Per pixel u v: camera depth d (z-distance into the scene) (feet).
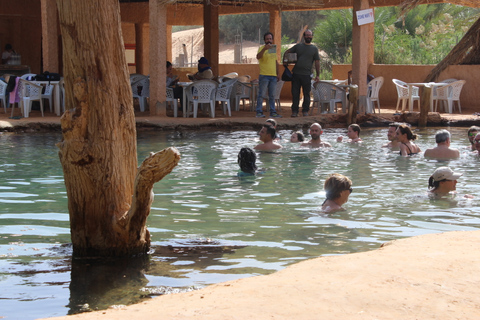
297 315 7.23
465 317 7.20
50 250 13.03
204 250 12.94
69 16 11.92
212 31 65.10
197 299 8.09
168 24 82.74
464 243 11.12
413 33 102.01
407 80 62.13
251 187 20.66
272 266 11.71
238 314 7.29
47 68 50.06
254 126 42.52
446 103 53.93
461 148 30.99
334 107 51.26
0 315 9.23
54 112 47.16
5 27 71.46
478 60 58.03
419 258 9.93
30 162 25.58
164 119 42.09
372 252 10.71
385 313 7.30
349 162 26.58
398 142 31.42
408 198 18.71
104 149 12.21
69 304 9.75
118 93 12.34
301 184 21.22
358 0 49.14
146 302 8.23
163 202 18.17
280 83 53.26
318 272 9.25
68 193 12.62
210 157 27.89
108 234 12.42
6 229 14.76
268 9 68.64
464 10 107.24
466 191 19.85
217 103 59.67
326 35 103.86
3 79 47.57
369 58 65.41
